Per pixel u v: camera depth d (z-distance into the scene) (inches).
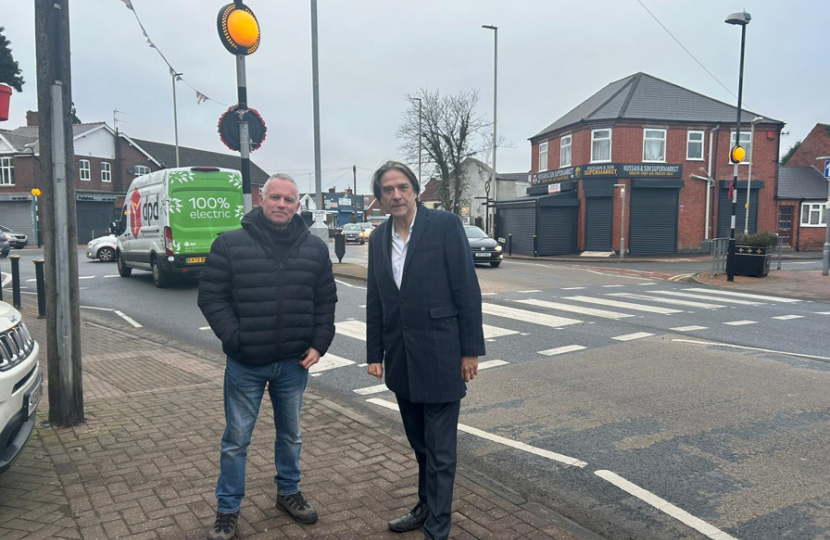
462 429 193.0
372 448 169.6
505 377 253.0
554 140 1248.8
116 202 1770.4
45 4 165.5
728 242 629.9
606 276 695.1
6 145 1552.7
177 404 207.6
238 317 120.5
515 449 175.9
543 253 1127.6
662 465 162.1
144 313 438.9
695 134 1123.3
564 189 1176.8
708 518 133.5
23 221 1555.1
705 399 218.7
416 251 116.3
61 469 149.3
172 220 538.6
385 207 118.7
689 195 1123.3
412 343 116.2
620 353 294.7
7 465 121.6
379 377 126.8
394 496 138.9
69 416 181.5
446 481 114.0
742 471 157.2
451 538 120.3
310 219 650.2
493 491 141.9
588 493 147.4
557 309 433.1
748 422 193.9
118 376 253.8
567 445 177.9
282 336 121.1
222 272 119.6
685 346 309.6
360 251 1248.8
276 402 127.8
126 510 128.4
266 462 157.8
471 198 1854.1
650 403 215.3
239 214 569.0
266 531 122.0
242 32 303.3
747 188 1040.2
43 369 263.9
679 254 1117.1
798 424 191.3
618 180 1097.4
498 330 354.9
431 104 1630.2
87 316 431.2
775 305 461.7
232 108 322.3
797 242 1246.9
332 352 306.0
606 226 1114.7
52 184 173.0
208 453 161.0
